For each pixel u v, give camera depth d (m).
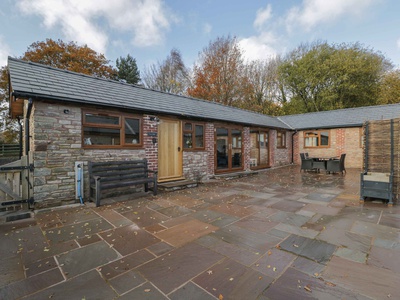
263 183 7.68
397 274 2.18
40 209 4.45
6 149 15.11
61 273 2.26
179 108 7.67
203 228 3.48
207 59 21.36
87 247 2.84
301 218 3.92
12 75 4.64
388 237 3.06
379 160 4.92
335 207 4.59
